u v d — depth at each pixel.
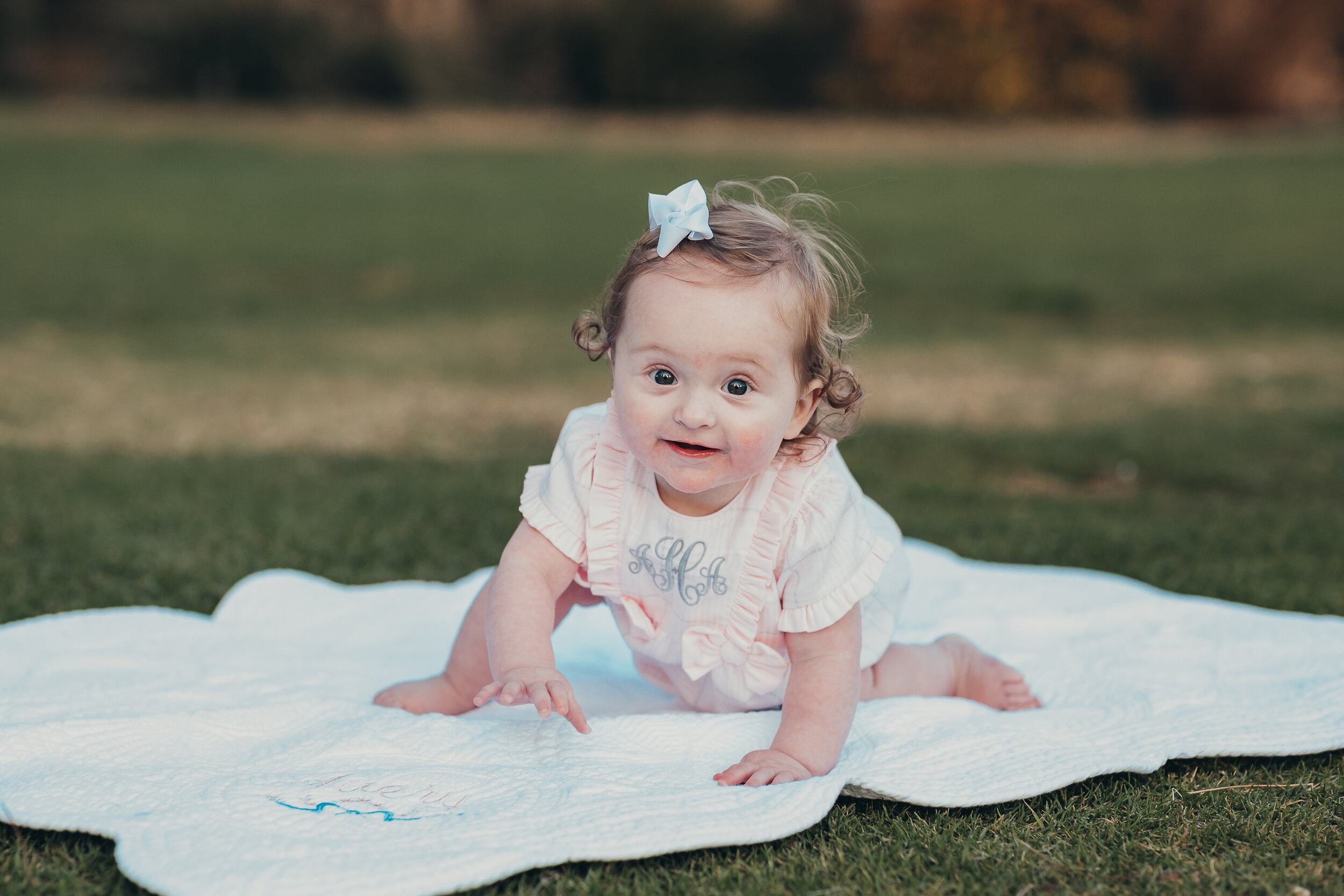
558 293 10.64
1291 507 4.16
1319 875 1.65
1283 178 16.36
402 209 14.18
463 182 16.05
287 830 1.67
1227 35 24.84
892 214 14.12
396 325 9.23
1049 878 1.65
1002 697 2.31
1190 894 1.61
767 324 1.84
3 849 1.68
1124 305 9.97
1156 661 2.50
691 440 1.86
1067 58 24.80
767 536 2.00
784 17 25.03
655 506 2.03
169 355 7.59
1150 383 6.95
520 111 24.42
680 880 1.62
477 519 3.80
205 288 10.26
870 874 1.65
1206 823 1.81
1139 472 4.80
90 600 2.90
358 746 1.95
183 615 2.70
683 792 1.79
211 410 5.93
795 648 2.04
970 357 7.94
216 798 1.75
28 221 12.51
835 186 15.88
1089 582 2.98
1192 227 13.31
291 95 23.27
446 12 24.97
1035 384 6.95
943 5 24.05
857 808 1.88
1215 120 25.52
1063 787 1.91
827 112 24.98
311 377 7.03
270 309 9.66
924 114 24.53
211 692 2.25
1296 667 2.47
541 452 5.09
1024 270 11.29
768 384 1.86
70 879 1.59
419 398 6.43
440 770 1.88
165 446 5.01
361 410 6.05
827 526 2.00
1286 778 2.00
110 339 8.13
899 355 8.03
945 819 1.83
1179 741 2.06
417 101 23.56
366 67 23.39
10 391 6.19
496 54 24.91
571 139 20.20
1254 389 6.68
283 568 3.23
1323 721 2.15
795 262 1.91
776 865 1.68
